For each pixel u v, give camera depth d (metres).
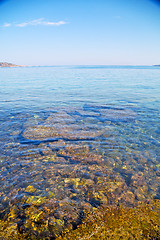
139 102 16.62
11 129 10.07
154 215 4.37
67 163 6.82
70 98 18.72
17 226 4.09
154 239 3.69
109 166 6.66
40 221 4.22
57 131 9.65
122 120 11.70
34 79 40.34
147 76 50.16
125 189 5.40
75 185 5.56
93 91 23.12
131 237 3.74
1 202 4.82
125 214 4.40
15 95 20.34
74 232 3.92
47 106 15.30
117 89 24.77
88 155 7.39
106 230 3.93
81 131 9.75
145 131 9.90
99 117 12.30
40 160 7.00
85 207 4.64
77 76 51.56
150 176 6.09
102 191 5.28
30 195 5.09
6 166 6.54
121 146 8.20
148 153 7.61
